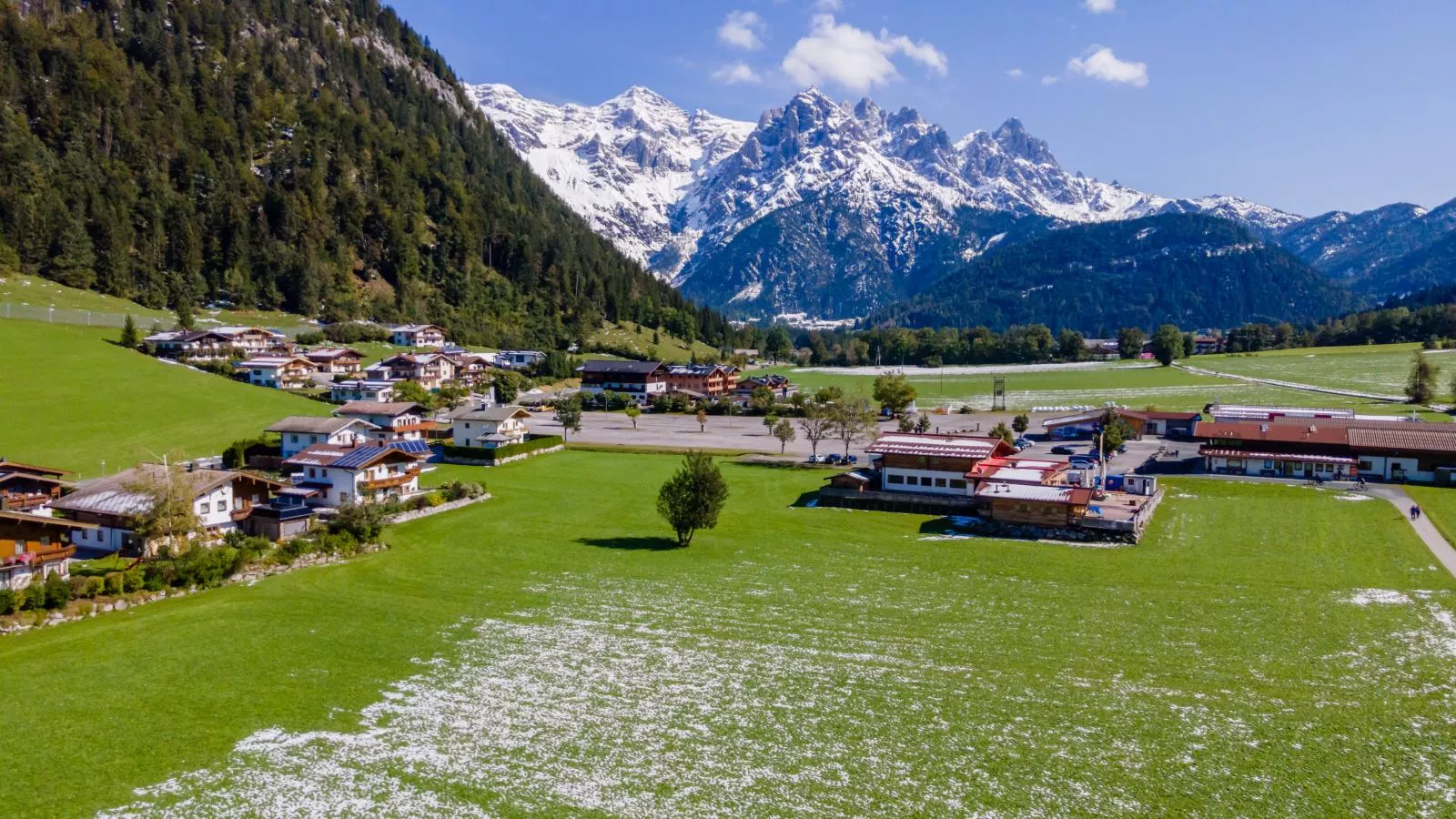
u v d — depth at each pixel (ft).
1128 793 130.31
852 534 290.15
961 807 126.72
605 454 442.50
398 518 295.89
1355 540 273.33
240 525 264.93
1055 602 218.38
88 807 124.88
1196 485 362.33
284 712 155.02
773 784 133.18
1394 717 153.48
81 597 199.82
